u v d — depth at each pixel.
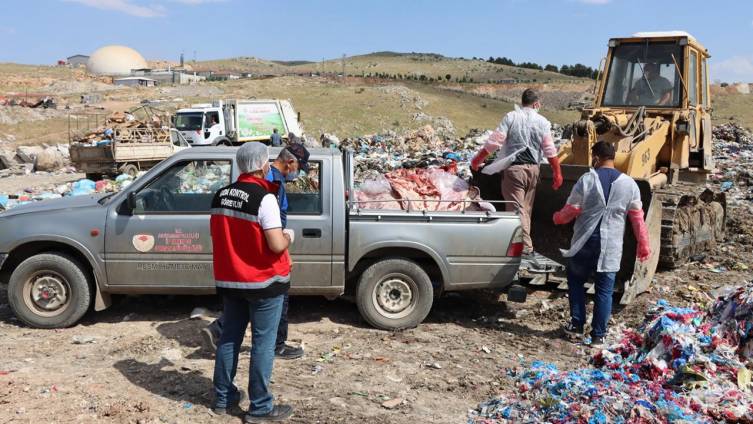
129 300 7.29
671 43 9.34
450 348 6.07
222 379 4.52
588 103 9.89
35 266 6.27
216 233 4.34
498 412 4.62
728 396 4.62
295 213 6.40
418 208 6.89
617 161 8.16
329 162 6.48
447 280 6.59
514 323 6.92
